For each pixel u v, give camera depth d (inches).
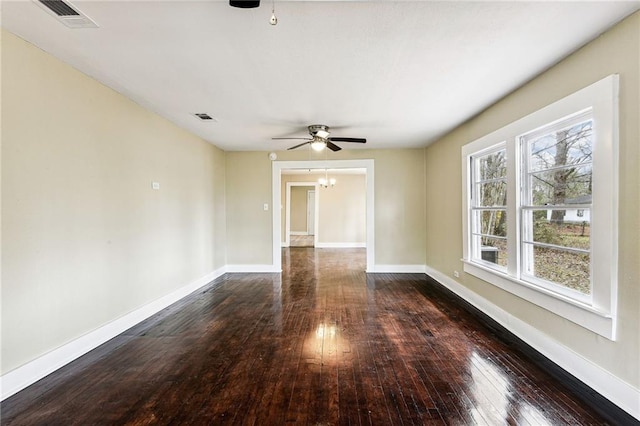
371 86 110.5
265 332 120.6
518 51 86.3
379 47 84.5
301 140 195.9
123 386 84.1
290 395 79.7
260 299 165.0
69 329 96.9
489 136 131.0
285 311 145.5
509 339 111.8
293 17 71.0
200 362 97.1
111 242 115.4
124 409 74.5
